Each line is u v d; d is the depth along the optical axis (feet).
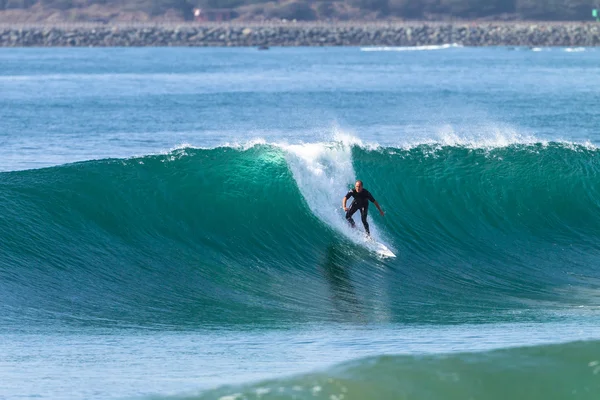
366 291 220.02
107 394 134.21
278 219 252.21
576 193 280.92
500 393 125.59
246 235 246.27
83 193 242.58
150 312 194.39
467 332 177.99
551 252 257.96
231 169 260.01
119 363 154.30
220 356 159.53
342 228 253.85
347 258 243.81
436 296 216.13
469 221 271.69
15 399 133.49
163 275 222.48
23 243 220.23
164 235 239.50
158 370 149.18
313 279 229.45
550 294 218.79
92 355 159.74
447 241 262.26
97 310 193.88
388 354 143.23
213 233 244.42
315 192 262.88
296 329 183.42
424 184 279.08
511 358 137.59
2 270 208.13
